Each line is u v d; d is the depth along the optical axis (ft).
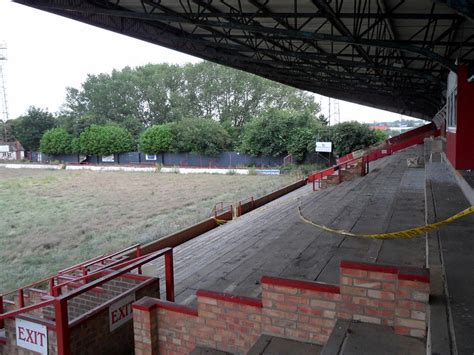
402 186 50.01
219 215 69.46
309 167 146.00
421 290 12.37
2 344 21.44
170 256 23.48
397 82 64.34
